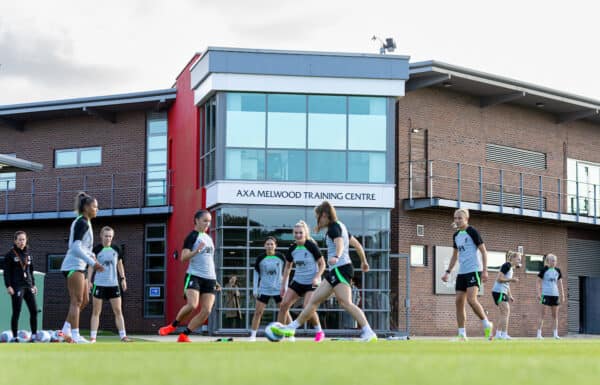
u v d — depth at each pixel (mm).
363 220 26000
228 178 25516
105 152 31422
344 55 26094
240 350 6750
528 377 3650
